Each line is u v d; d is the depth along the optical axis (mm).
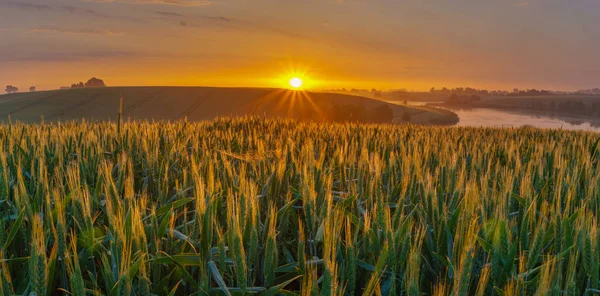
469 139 9125
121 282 1632
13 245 2338
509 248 1976
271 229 1990
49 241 2178
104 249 2131
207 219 1980
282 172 3258
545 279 1604
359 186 3215
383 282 2080
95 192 2816
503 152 5750
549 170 4355
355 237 2154
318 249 2527
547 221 2465
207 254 2012
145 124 8078
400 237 2059
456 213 2434
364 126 12109
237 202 2271
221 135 6742
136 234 1942
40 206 2482
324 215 2404
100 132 6723
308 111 113188
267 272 1950
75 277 1594
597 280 1855
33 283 1620
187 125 9961
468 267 1666
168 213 2195
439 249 2305
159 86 123750
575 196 3004
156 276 2043
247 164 4215
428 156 4648
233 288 1829
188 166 4035
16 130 6375
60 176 3057
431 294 2143
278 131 10180
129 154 4543
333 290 1611
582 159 4289
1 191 2689
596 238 1890
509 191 2762
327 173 3770
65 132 6078
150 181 3854
